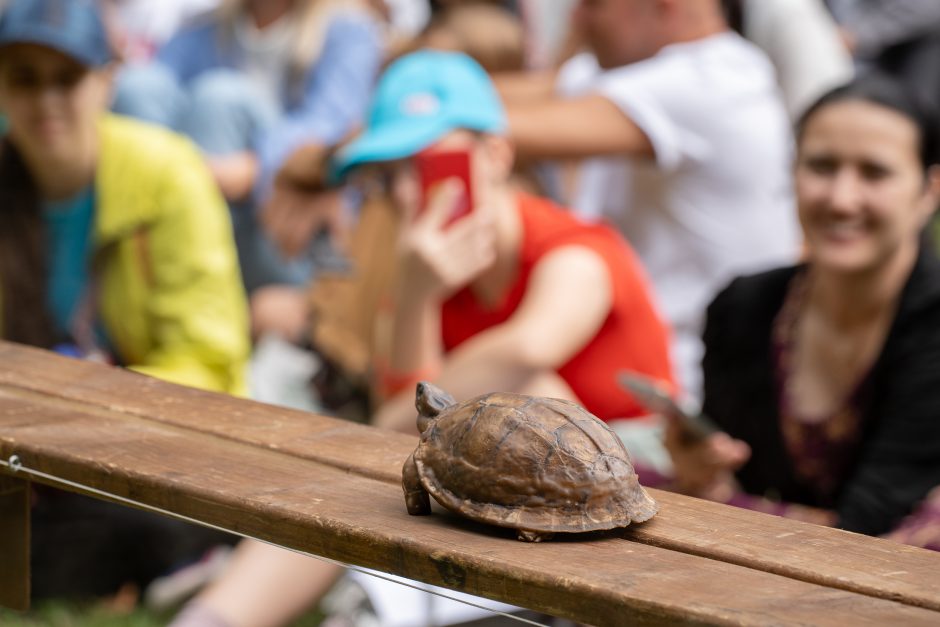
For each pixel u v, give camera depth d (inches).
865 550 221.0
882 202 351.9
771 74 517.7
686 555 219.6
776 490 380.2
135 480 255.4
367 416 564.4
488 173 421.7
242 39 652.7
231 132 627.5
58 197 473.4
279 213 613.3
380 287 560.4
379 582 400.8
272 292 607.5
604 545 222.7
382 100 439.2
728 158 476.7
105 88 491.8
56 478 268.5
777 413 374.3
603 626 202.2
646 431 408.5
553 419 230.7
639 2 488.4
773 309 379.6
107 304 480.1
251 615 371.6
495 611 215.0
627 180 490.6
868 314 357.7
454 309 423.2
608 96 466.3
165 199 472.4
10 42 446.3
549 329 389.7
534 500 223.6
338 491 248.1
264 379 569.0
